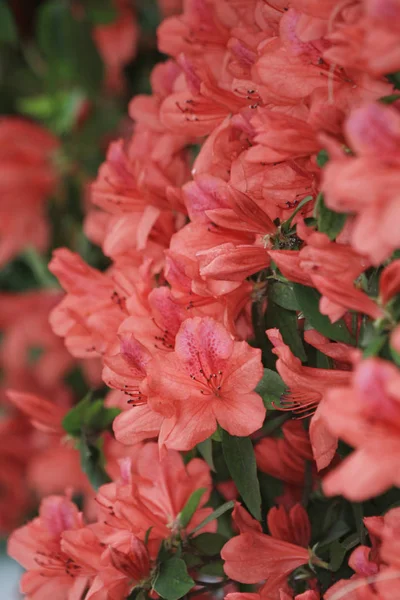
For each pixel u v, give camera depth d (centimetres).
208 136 82
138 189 82
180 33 83
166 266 76
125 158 82
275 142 71
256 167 75
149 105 85
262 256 74
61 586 81
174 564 77
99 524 79
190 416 73
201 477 80
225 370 73
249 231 75
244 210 74
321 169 72
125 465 79
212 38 82
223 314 76
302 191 74
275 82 73
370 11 64
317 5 70
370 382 63
